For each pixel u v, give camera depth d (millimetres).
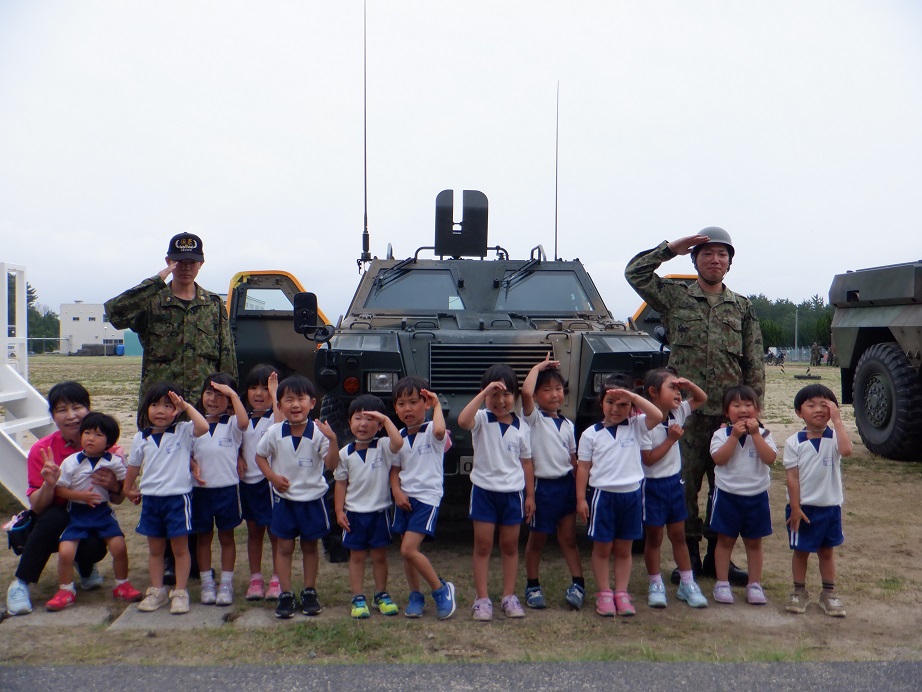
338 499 5145
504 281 8203
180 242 6047
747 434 5328
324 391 6250
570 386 6293
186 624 4910
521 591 5605
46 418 7754
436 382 6297
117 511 7914
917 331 10219
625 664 4113
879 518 7641
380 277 8156
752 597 5324
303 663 4164
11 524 5336
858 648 4496
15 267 8188
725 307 5918
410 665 4113
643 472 5238
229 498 5391
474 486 5109
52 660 4293
